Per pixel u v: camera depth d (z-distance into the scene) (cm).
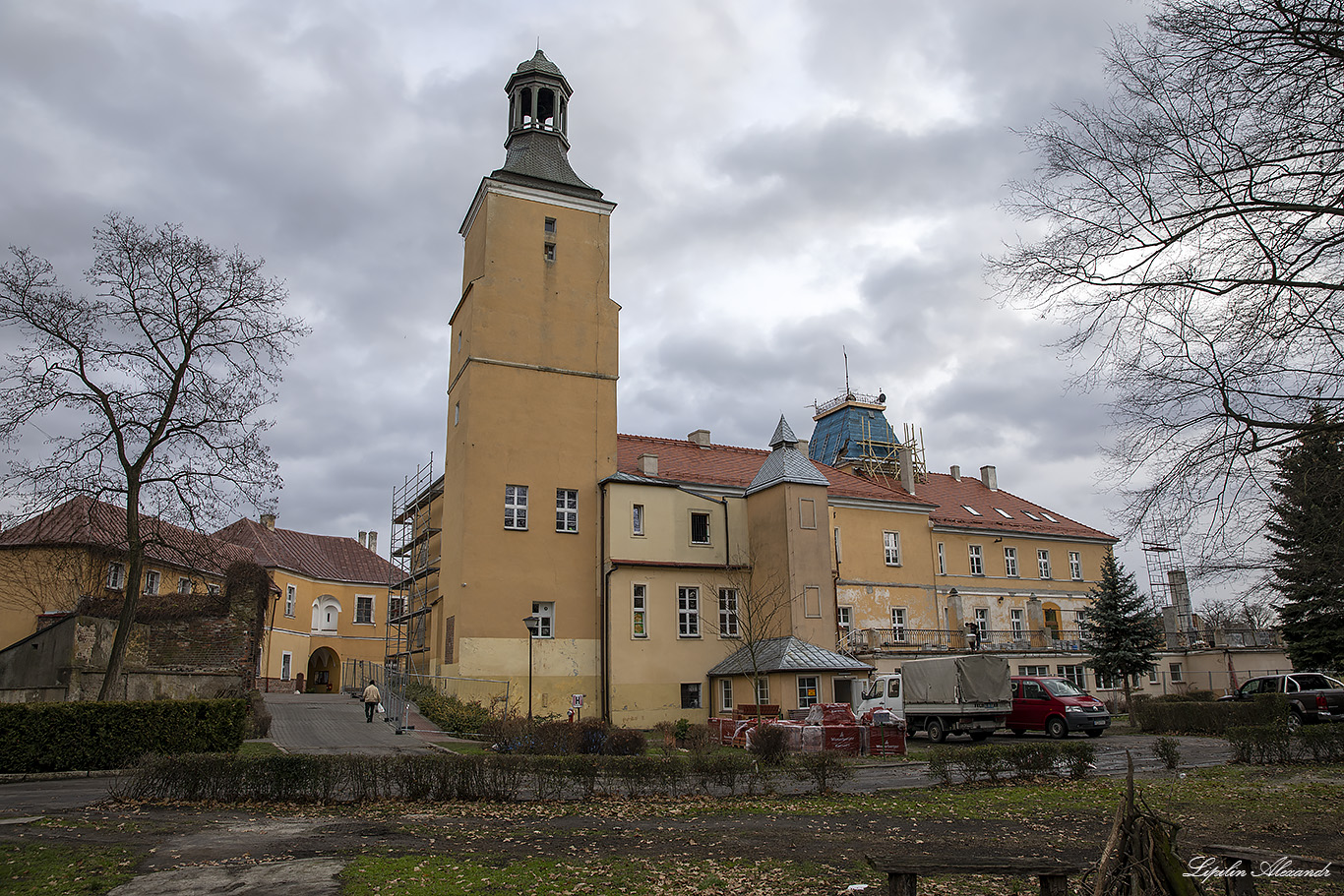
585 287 3803
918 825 1279
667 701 3419
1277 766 1952
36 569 3366
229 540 3575
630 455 4047
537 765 1491
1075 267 1148
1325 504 1092
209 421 2470
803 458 3725
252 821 1277
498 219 3709
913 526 4656
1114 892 595
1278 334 1047
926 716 2950
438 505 4078
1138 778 1802
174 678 2634
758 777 1588
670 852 1093
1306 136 1027
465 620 3256
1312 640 3534
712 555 3703
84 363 2377
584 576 3491
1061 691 3045
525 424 3547
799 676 3192
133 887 916
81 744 1875
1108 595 4000
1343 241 1027
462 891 898
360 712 3238
